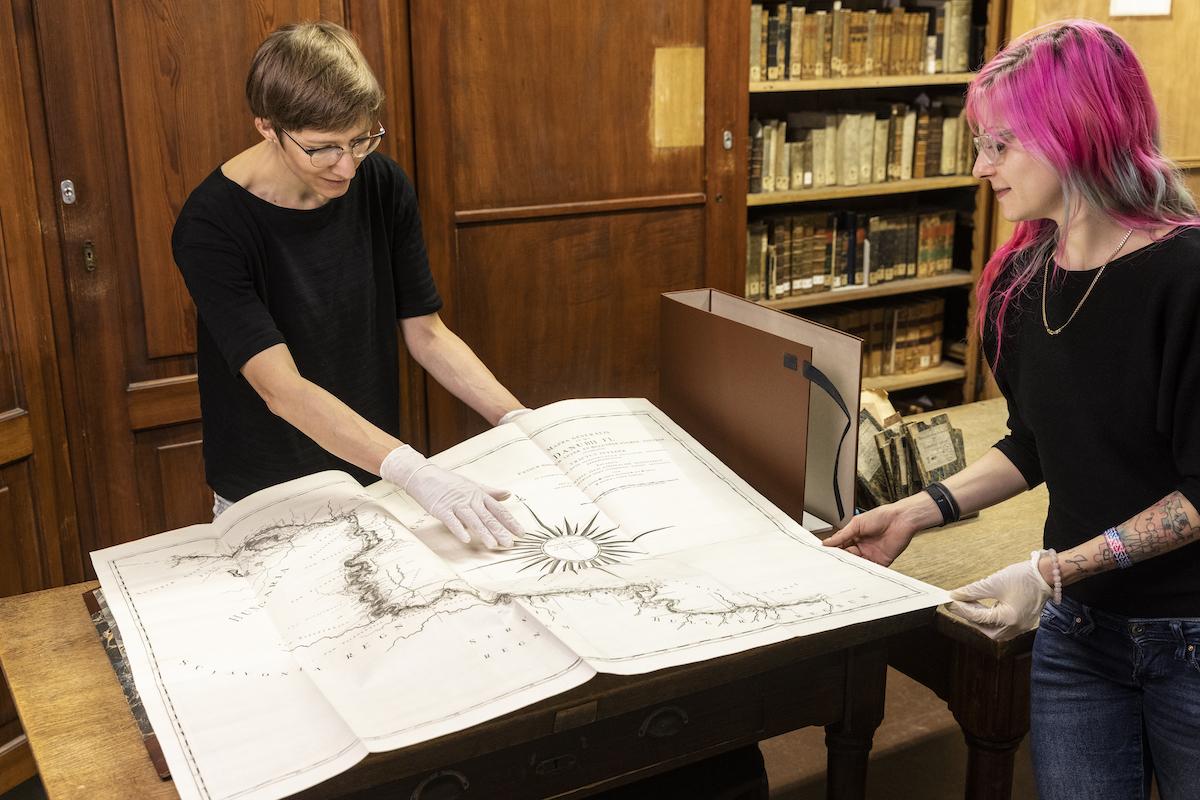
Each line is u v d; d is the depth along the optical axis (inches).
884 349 178.7
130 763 51.0
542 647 53.1
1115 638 59.9
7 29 100.6
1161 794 60.9
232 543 65.0
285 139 70.7
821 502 77.0
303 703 50.5
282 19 114.0
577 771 57.2
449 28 124.0
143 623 57.1
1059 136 54.2
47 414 109.3
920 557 78.5
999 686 69.4
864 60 163.9
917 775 113.1
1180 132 169.3
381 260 84.4
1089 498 59.8
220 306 73.5
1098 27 54.9
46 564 111.3
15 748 111.9
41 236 106.4
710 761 71.8
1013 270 62.7
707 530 66.7
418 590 57.1
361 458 68.7
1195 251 52.7
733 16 141.1
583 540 64.4
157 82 109.3
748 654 55.3
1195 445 53.4
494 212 130.7
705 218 146.0
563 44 131.0
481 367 87.9
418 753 48.8
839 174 167.9
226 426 81.0
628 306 143.1
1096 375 56.8
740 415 77.5
